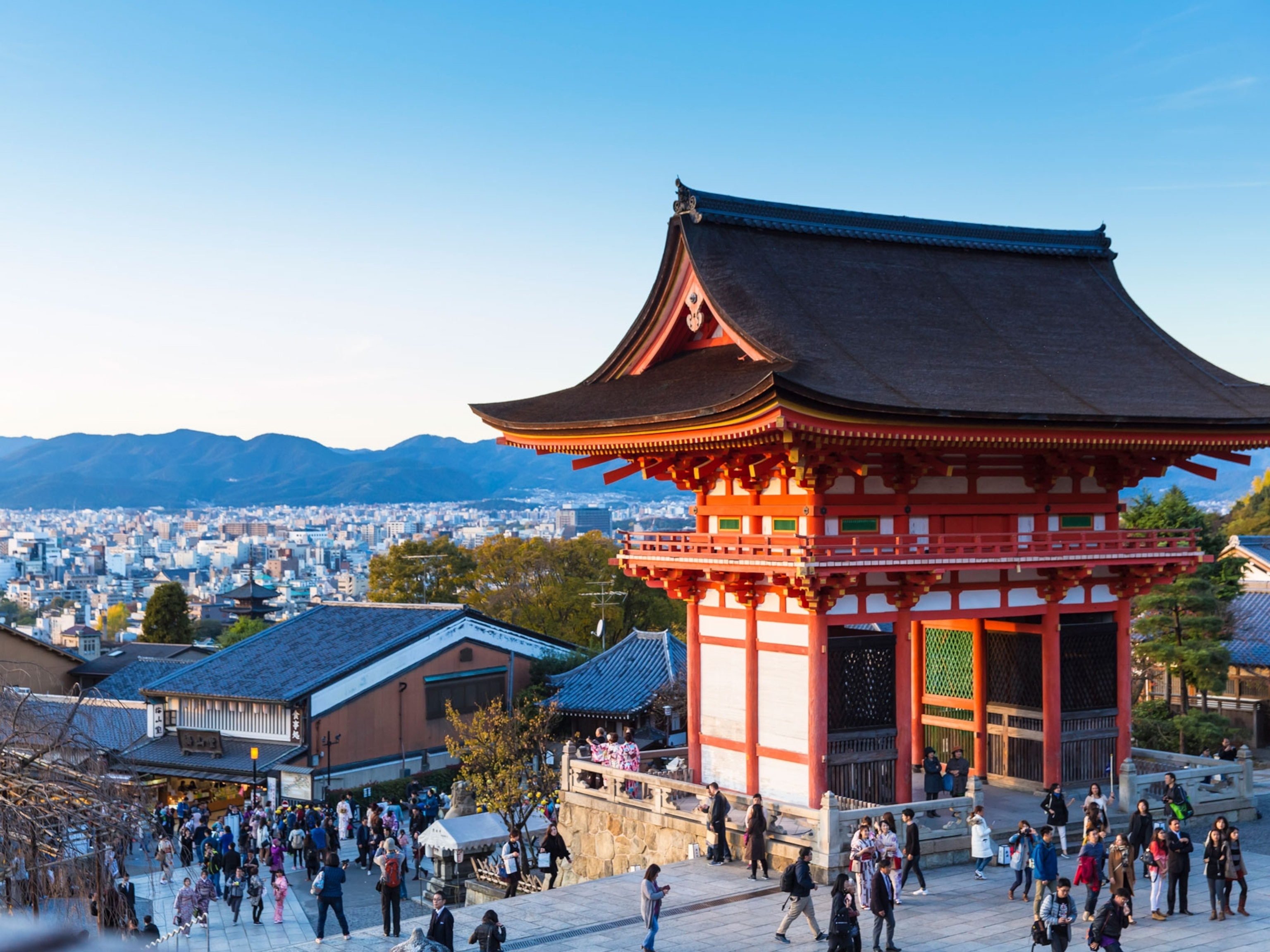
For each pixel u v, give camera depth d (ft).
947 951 98.48
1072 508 147.43
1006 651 151.84
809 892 103.60
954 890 115.96
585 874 153.28
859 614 134.00
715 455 138.21
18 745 69.97
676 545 143.64
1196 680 232.94
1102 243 173.06
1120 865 103.24
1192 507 255.29
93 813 68.74
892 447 125.59
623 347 155.84
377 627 298.15
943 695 159.74
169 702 278.87
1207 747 227.61
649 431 131.64
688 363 149.48
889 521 135.85
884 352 138.31
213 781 256.52
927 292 155.12
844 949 92.17
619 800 147.74
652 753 158.51
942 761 159.33
